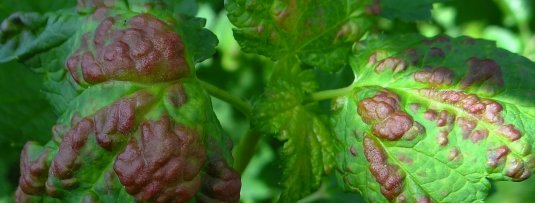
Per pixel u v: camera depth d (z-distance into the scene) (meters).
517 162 0.25
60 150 0.24
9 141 0.31
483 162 0.25
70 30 0.26
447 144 0.26
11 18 0.27
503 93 0.26
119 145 0.24
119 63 0.24
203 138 0.24
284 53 0.28
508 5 0.46
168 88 0.24
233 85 0.47
